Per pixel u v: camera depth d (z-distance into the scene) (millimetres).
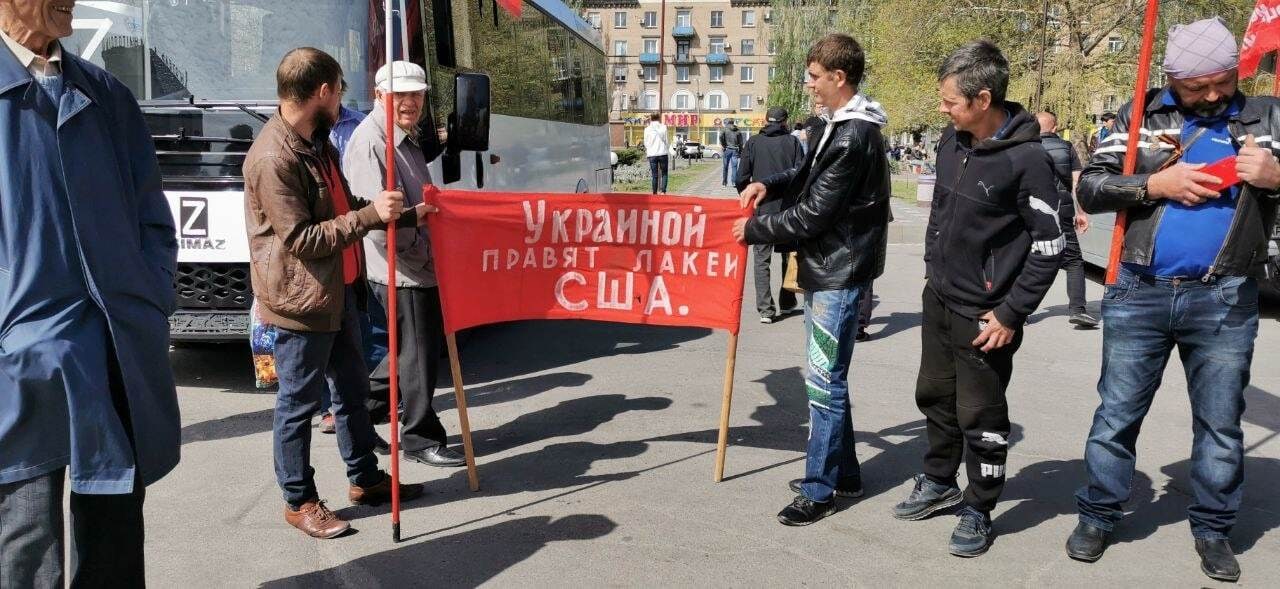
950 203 3811
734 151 31594
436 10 6574
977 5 29250
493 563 3787
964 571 3781
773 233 4059
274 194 3613
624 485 4656
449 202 4340
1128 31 27469
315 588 3568
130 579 2869
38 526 2619
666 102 102125
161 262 2883
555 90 10688
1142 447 5297
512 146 8789
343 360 4148
